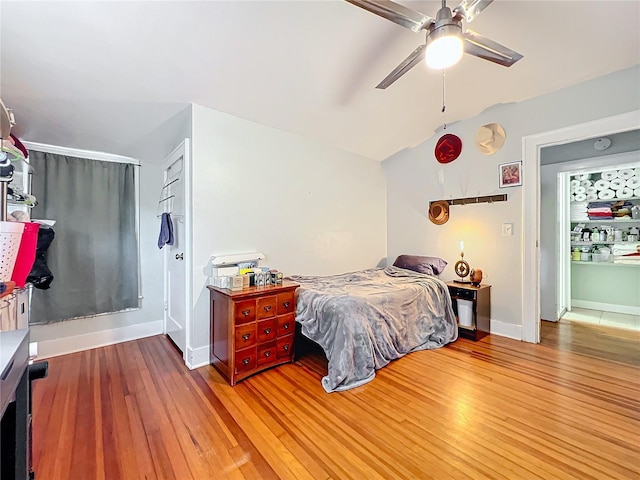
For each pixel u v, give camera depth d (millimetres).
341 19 1948
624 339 3131
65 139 2711
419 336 2926
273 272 2750
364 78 2555
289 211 3309
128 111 2498
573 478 1359
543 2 1917
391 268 3834
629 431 1676
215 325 2518
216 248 2727
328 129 3336
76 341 2891
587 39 2211
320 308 2504
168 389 2180
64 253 2814
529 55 2395
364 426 1750
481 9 1552
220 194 2744
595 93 2648
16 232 1610
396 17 1584
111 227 3070
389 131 3582
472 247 3504
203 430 1721
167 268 3334
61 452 1543
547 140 2920
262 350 2432
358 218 4074
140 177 3279
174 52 2010
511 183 3166
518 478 1365
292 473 1414
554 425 1736
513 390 2127
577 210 4414
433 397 2051
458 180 3604
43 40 1769
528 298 3082
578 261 4383
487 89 2871
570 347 2924
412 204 4113
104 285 3025
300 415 1858
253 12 1813
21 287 1743
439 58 1707
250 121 2955
